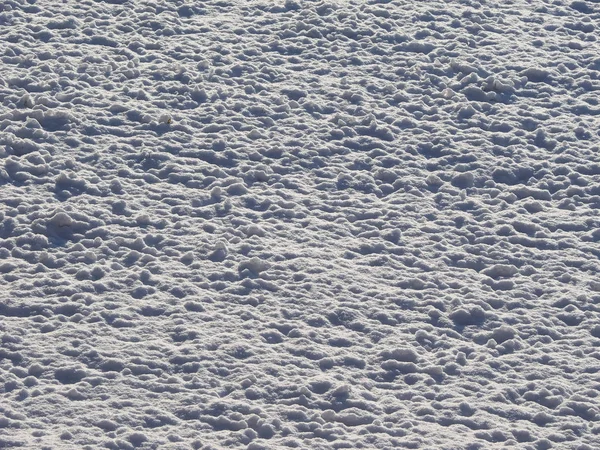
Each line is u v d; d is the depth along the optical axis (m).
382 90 9.34
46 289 6.31
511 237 7.34
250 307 6.36
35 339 5.88
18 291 6.26
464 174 8.04
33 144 7.82
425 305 6.54
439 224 7.48
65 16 10.20
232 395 5.60
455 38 10.45
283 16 10.68
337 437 5.36
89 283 6.40
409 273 6.86
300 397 5.62
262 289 6.55
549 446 5.39
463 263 7.02
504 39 10.52
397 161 8.23
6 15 9.99
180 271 6.64
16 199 7.18
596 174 8.25
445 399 5.72
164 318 6.18
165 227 7.12
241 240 7.03
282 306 6.40
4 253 6.63
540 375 5.95
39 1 10.47
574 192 7.97
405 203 7.71
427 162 8.27
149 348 5.89
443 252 7.14
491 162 8.29
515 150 8.49
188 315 6.21
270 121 8.62
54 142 7.96
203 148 8.15
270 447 5.20
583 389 5.85
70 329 5.98
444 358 6.03
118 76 9.11
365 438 5.35
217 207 7.41
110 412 5.38
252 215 7.36
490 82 9.45
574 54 10.23
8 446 5.05
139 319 6.15
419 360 6.02
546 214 7.69
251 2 10.98
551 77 9.73
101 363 5.74
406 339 6.21
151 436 5.23
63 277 6.45
